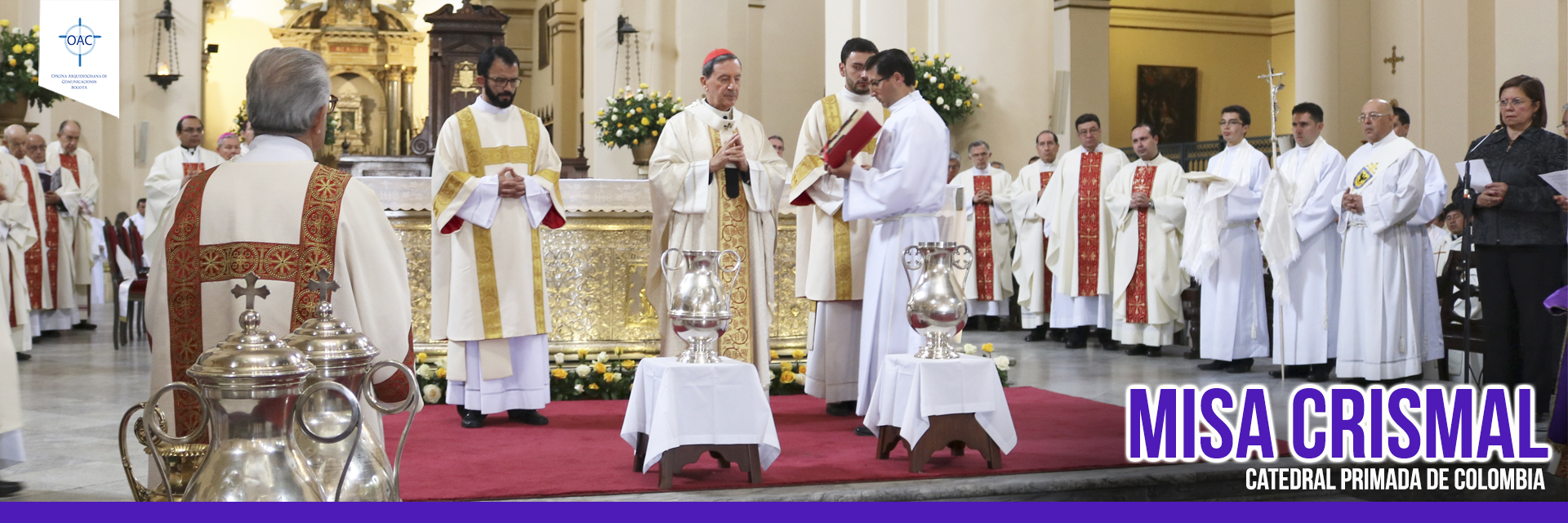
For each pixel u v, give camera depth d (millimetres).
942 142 4828
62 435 5074
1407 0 10914
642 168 8820
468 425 5234
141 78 16125
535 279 5324
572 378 6305
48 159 10297
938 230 4973
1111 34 22609
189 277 2566
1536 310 5289
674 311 4020
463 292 5164
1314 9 11258
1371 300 6438
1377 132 6523
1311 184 6762
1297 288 6863
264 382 1995
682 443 3865
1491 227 5422
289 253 2564
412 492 3805
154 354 2637
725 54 5465
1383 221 6340
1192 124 23078
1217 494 4176
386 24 23766
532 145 5363
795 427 5230
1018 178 9945
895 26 9742
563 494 3805
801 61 15375
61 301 9930
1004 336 10195
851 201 4812
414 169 14164
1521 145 5371
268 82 2629
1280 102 23109
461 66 17000
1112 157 8953
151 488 2633
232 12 23422
